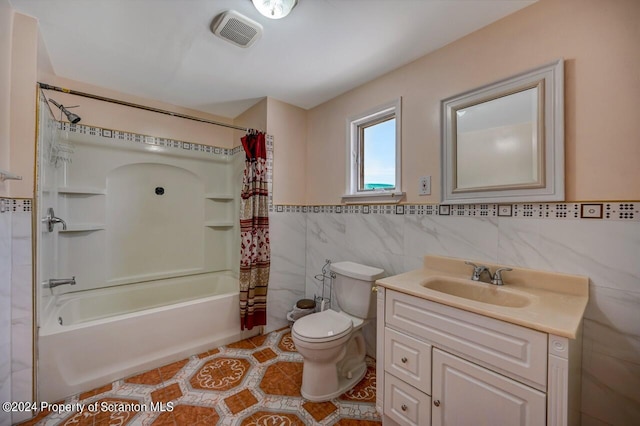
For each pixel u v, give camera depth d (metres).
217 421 1.45
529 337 0.92
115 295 2.42
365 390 1.73
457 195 1.61
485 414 1.02
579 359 1.11
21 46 1.43
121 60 1.89
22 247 1.45
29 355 1.47
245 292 2.29
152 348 1.91
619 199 1.12
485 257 1.52
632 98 1.09
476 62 1.55
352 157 2.31
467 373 1.08
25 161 1.45
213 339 2.20
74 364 1.63
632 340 1.10
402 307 1.31
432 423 1.19
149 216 2.68
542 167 1.29
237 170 2.96
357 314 1.89
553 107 1.26
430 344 1.20
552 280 1.27
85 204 2.32
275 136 2.52
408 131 1.88
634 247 1.09
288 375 1.85
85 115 2.25
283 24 1.51
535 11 1.33
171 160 2.72
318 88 2.29
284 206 2.58
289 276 2.63
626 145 1.11
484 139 1.50
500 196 1.43
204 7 1.39
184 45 1.71
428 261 1.75
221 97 2.50
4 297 1.38
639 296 1.08
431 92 1.76
